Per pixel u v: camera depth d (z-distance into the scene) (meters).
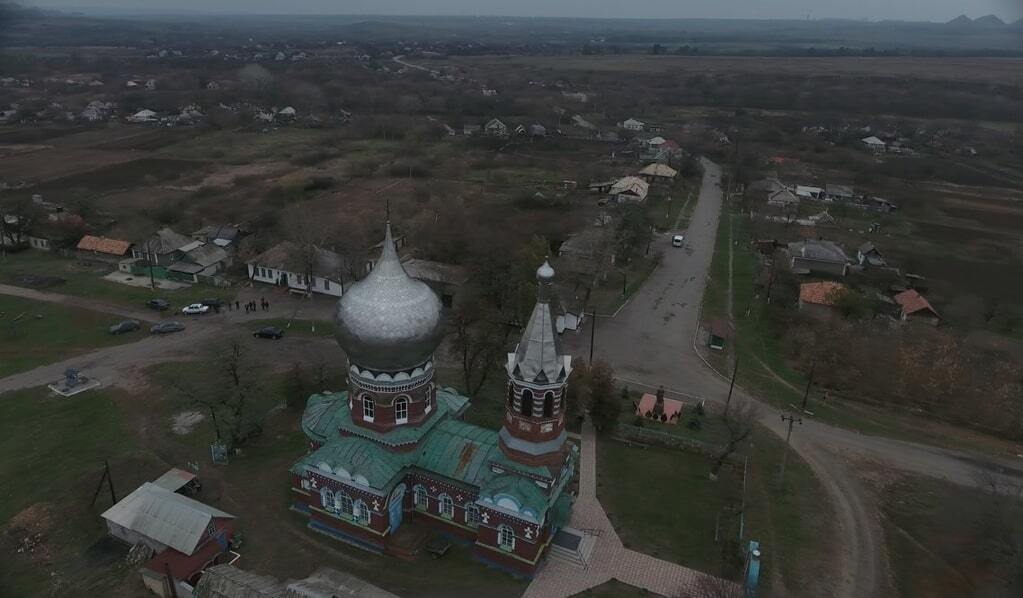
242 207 152.75
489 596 51.09
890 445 74.31
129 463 66.00
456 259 120.44
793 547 57.97
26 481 63.66
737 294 114.88
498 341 83.75
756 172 197.25
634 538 57.81
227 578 48.00
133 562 54.25
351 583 48.09
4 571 53.69
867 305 106.06
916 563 57.09
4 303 101.38
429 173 188.12
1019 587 53.16
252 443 69.56
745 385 85.56
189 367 84.56
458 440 56.44
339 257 112.69
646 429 73.31
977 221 160.50
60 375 82.38
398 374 53.94
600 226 141.25
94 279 111.88
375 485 52.50
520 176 190.00
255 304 104.81
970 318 108.19
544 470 52.72
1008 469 70.38
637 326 101.69
